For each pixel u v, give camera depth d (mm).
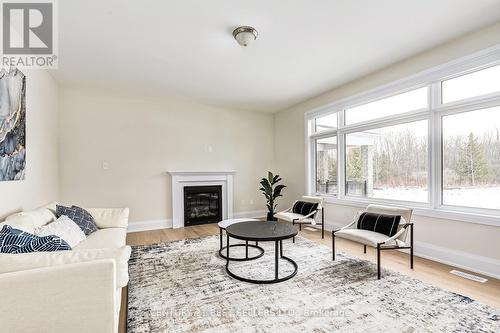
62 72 3590
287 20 2426
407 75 3279
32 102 2889
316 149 5074
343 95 4273
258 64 3416
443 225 2924
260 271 2717
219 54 3121
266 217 5938
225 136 5621
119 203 4555
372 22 2473
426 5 2215
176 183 4969
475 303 2047
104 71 3588
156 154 4879
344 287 2344
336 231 3033
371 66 3508
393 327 1755
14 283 1220
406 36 2732
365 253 3275
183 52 3053
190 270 2762
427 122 3201
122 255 1496
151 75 3766
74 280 1295
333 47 2969
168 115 5012
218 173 5324
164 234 4383
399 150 3553
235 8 2230
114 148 4527
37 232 2010
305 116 5156
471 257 2670
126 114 4637
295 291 2275
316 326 1776
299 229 4633
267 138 6133
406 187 3465
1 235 1468
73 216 2713
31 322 1246
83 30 2539
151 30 2564
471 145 2803
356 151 4203
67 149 4180
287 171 5773
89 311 1320
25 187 2646
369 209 3279
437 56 2961
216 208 5434
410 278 2516
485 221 2557
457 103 2842
